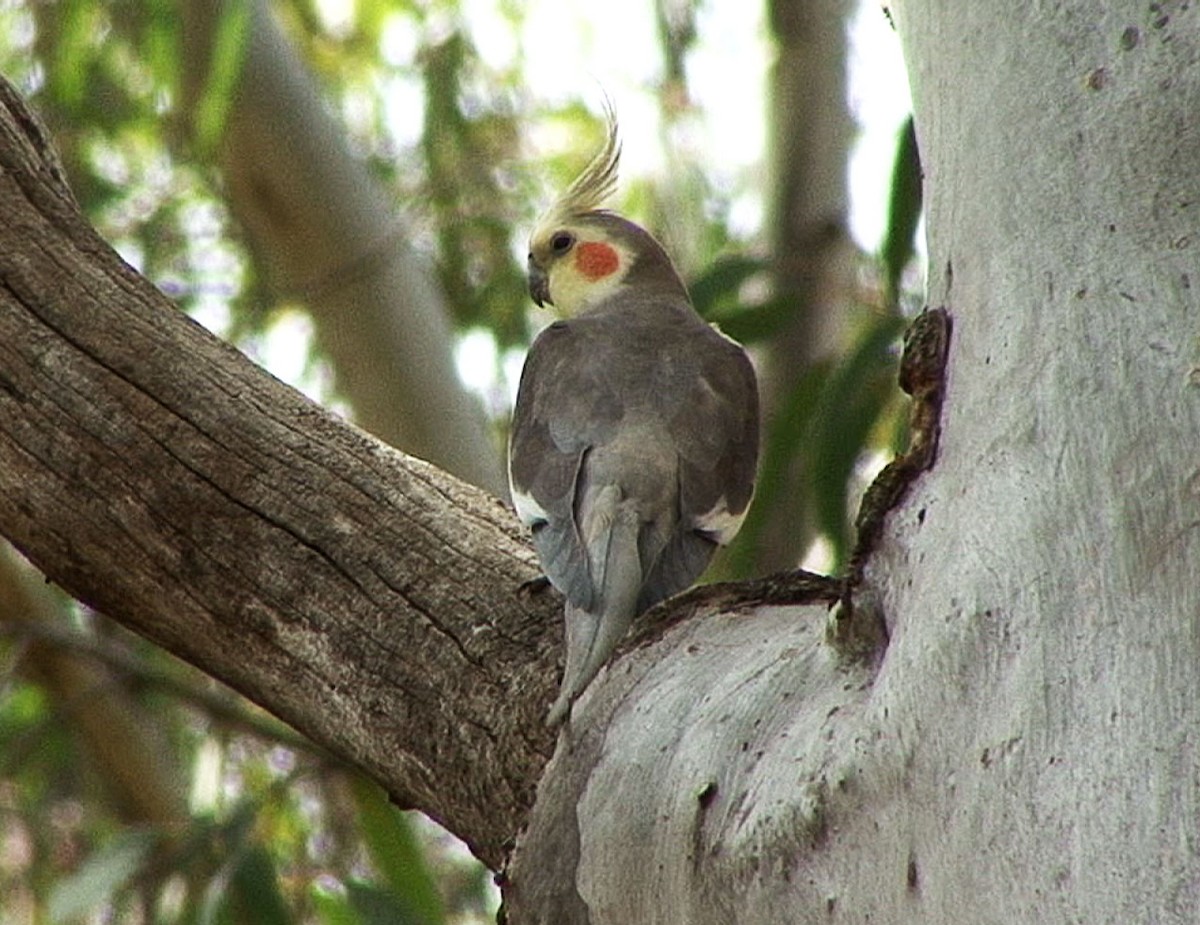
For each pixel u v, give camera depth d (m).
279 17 13.41
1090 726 4.52
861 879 4.97
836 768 5.02
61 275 7.59
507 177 14.05
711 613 6.09
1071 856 4.43
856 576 5.25
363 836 11.77
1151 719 4.43
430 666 6.70
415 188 14.51
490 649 6.62
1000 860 4.57
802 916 5.11
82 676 13.34
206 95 11.65
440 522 7.05
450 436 11.98
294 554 7.05
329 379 14.40
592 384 7.52
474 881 14.40
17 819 14.22
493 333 13.88
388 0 14.42
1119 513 4.63
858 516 5.28
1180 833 4.31
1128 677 4.50
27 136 7.96
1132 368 4.74
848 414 9.98
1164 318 4.76
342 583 6.96
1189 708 4.41
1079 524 4.68
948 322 5.29
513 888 6.02
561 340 7.99
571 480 7.03
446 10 13.95
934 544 5.00
